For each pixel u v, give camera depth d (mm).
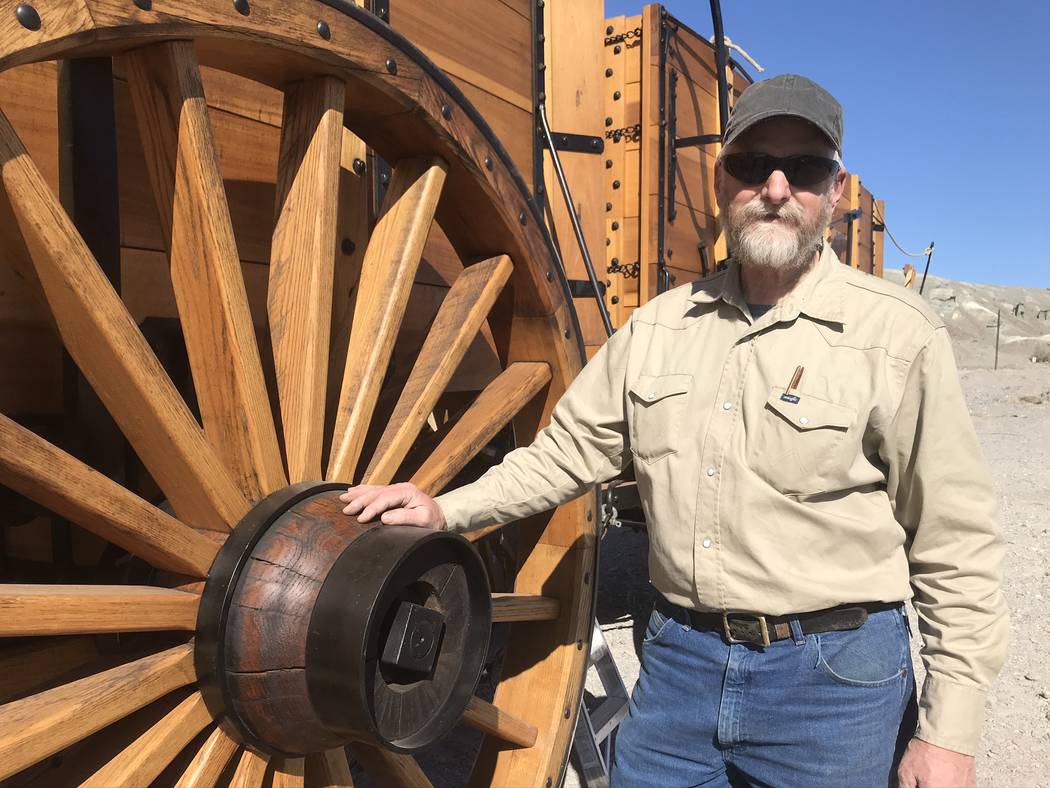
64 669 1530
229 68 1540
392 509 1579
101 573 1676
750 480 1629
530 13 2789
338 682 1298
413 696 1429
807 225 1663
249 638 1335
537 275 2088
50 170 1604
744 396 1673
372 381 1683
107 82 1550
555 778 2152
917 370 1567
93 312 1179
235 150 1918
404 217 1805
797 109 1635
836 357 1616
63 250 1150
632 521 3717
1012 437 11305
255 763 1396
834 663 1614
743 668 1665
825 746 1619
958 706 1551
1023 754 3205
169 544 1288
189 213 1361
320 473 1570
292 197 1598
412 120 1736
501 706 2264
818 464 1579
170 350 1819
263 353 1887
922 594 1652
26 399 1630
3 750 1049
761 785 1721
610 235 4070
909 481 1624
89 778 1238
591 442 1950
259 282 2000
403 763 1757
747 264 1696
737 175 1716
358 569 1344
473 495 1820
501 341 2262
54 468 1131
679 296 1909
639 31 3947
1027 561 5520
